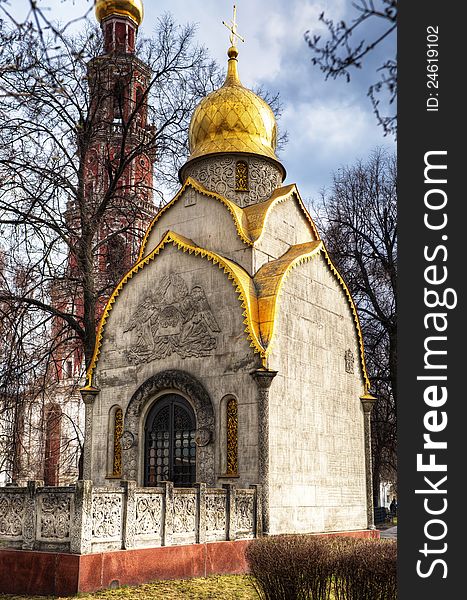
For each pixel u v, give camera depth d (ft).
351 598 34.32
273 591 36.47
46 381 83.41
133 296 71.41
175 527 49.42
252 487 57.67
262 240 70.28
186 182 75.00
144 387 67.21
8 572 44.73
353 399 75.36
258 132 80.48
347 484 70.95
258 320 63.31
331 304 74.28
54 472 114.01
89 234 84.33
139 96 95.35
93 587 42.50
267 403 59.72
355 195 117.60
